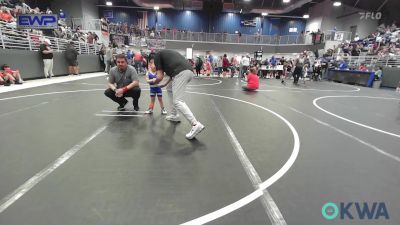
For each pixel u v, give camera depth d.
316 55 23.92
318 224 2.00
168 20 32.62
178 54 4.11
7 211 2.04
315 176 2.84
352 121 5.70
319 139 4.25
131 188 2.45
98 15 31.25
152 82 4.36
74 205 2.14
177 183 2.58
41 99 6.74
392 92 12.91
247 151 3.54
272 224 1.98
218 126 4.82
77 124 4.57
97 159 3.09
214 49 28.36
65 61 13.69
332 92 11.73
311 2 30.25
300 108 7.08
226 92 9.98
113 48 16.61
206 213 2.09
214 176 2.75
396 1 23.19
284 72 20.22
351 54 20.55
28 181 2.51
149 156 3.23
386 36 20.91
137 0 27.83
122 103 5.87
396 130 5.02
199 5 30.27
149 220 1.98
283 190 2.51
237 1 29.45
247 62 17.53
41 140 3.69
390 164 3.28
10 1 14.62
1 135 3.86
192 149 3.53
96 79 12.46
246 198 2.34
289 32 33.59
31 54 10.71
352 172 2.99
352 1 26.12
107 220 1.97
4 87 8.37
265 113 6.19
